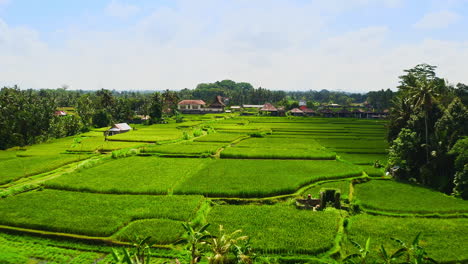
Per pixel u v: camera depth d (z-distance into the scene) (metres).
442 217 35.78
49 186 44.59
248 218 33.72
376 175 53.97
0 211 34.75
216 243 23.80
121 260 22.59
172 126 134.50
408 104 65.69
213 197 41.50
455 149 46.22
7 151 81.75
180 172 52.81
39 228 31.09
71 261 26.11
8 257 25.86
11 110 96.00
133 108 198.12
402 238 29.59
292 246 27.78
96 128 137.75
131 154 69.44
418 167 54.16
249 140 91.88
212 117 170.50
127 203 37.69
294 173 52.69
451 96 71.06
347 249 27.77
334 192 38.62
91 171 53.47
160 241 28.36
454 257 26.12
